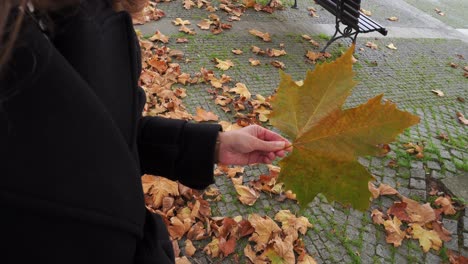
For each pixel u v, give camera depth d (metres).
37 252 0.52
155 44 4.57
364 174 0.67
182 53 4.46
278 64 4.59
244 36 5.14
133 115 0.80
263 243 2.54
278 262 2.44
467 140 3.83
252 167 3.14
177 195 2.78
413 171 3.32
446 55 5.75
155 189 2.73
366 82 4.67
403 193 3.11
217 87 3.99
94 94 0.62
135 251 0.75
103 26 0.71
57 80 0.54
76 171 0.55
